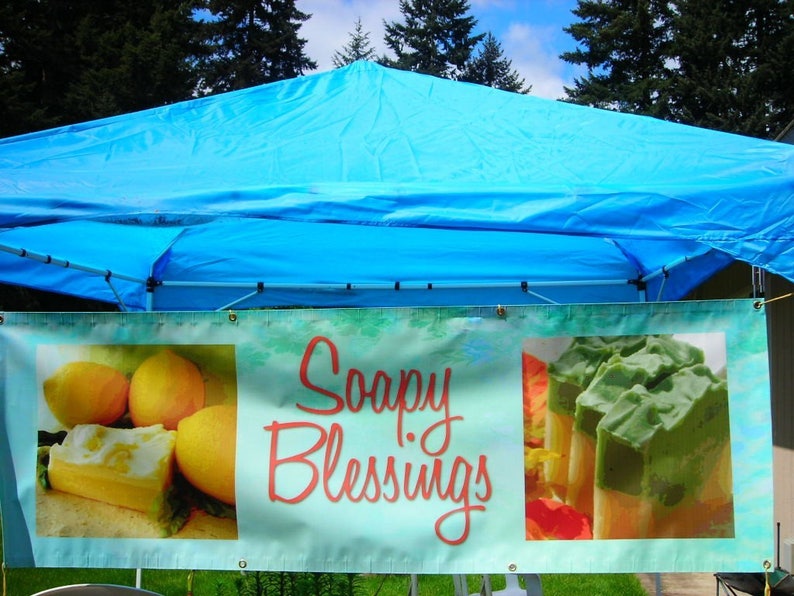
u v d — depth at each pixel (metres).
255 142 4.38
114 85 21.05
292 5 35.97
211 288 6.40
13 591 5.94
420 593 6.00
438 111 4.87
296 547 3.25
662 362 3.18
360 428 3.25
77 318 3.38
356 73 5.47
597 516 3.15
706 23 29.53
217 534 3.29
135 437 3.33
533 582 3.96
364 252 5.91
